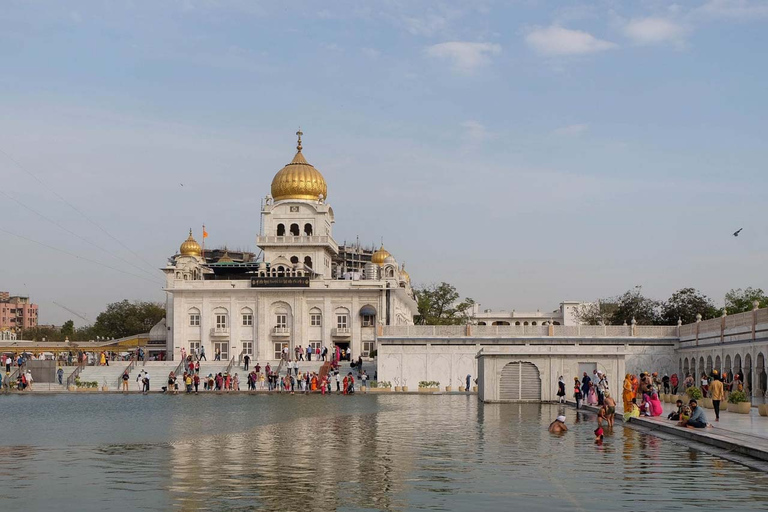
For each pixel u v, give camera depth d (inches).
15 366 4392.2
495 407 2487.7
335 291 5098.4
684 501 906.7
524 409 2377.0
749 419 1800.0
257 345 5113.2
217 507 883.4
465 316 6865.2
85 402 2965.1
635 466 1152.2
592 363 2731.3
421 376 3991.1
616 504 891.4
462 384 3971.5
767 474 1081.4
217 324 5162.4
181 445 1432.1
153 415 2212.1
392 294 5083.7
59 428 1795.0
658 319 5452.8
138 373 4293.8
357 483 1021.2
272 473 1101.7
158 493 962.7
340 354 5044.3
